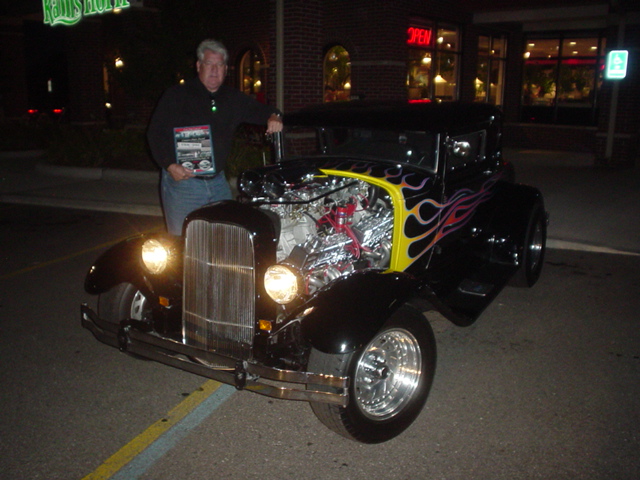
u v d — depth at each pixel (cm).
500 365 421
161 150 433
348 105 492
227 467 311
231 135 452
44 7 1534
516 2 1453
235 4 1595
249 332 334
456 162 457
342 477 302
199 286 347
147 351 343
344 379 294
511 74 1781
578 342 458
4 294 567
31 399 377
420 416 358
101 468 309
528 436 335
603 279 607
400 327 329
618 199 957
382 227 402
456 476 302
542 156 1555
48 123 1705
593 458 313
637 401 370
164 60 1219
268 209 370
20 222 866
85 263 668
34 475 303
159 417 358
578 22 1630
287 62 1067
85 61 1714
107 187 1092
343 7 1414
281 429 347
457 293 462
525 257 534
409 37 1462
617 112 1297
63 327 491
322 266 364
